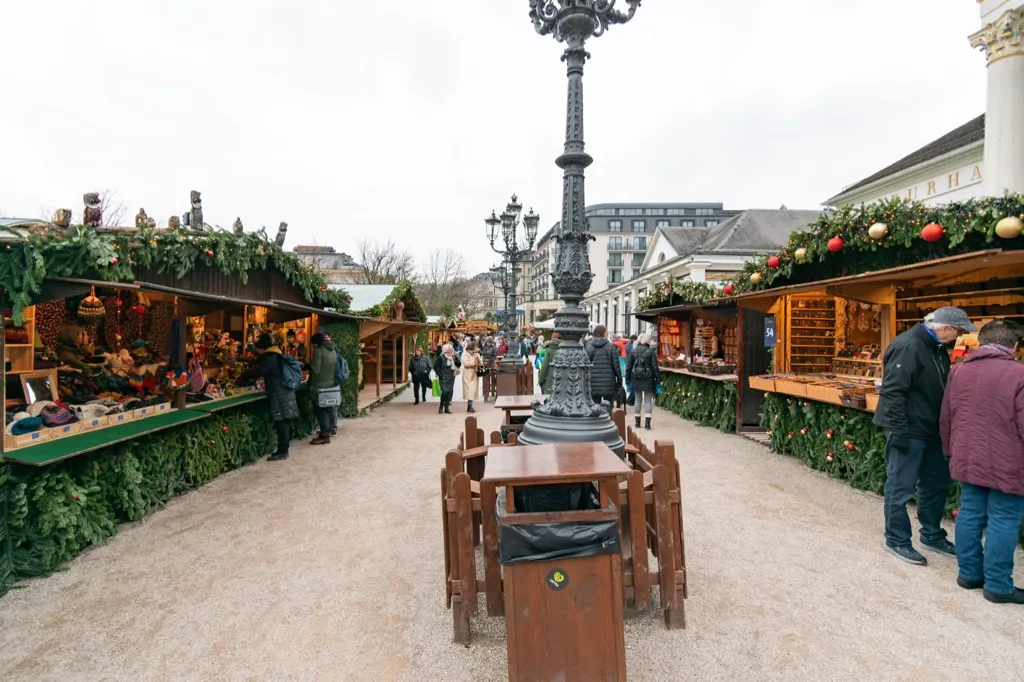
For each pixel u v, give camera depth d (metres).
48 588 3.63
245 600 3.47
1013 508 3.33
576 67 4.26
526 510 3.21
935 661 2.80
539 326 39.50
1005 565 3.36
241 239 6.35
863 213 5.53
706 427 9.92
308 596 3.53
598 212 106.00
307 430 9.24
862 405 5.62
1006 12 10.03
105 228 4.73
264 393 7.64
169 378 6.06
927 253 5.29
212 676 2.71
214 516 5.06
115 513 4.84
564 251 4.29
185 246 5.23
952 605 3.37
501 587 3.02
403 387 16.67
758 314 9.09
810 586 3.63
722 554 4.15
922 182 16.83
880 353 7.51
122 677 2.70
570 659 2.44
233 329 9.68
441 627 3.16
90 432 4.57
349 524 4.87
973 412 3.44
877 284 6.59
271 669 2.76
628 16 4.39
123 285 4.23
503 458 2.88
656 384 9.75
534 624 2.43
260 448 7.46
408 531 4.70
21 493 3.69
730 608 3.34
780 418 7.44
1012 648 2.90
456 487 2.96
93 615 3.29
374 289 16.27
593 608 2.45
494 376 14.88
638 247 102.62
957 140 16.00
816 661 2.80
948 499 4.75
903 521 4.07
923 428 3.97
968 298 6.08
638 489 3.03
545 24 4.50
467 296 53.81
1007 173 10.26
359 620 3.24
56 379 5.04
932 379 3.96
